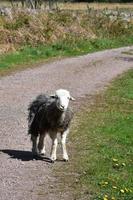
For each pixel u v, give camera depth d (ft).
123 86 79.00
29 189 36.65
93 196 35.50
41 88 74.18
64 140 42.06
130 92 74.38
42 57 104.12
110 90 75.51
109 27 144.15
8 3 185.98
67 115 40.60
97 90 75.15
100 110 62.13
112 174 39.70
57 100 39.68
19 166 40.88
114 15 154.92
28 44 109.70
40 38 113.50
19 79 80.48
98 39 130.52
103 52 118.93
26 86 75.00
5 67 90.02
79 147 46.32
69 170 40.37
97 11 154.40
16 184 37.42
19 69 89.71
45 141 47.62
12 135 49.37
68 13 133.08
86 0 252.62
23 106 61.93
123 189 36.52
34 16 119.14
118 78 86.12
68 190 36.58
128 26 152.56
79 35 125.90
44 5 158.81
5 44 104.78
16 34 108.99
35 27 115.24
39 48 109.29
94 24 140.05
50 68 92.79
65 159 42.24
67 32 123.44
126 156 44.45
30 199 34.96
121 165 41.83
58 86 76.64
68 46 116.06
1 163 41.45
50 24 120.47
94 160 42.83
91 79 84.12
